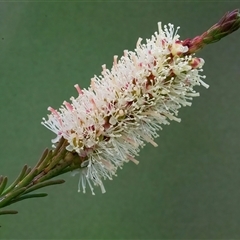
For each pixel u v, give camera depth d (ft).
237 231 1.24
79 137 0.64
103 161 0.65
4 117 1.24
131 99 0.64
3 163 1.21
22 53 1.27
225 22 0.63
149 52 0.64
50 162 0.64
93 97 0.64
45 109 1.26
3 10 1.26
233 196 1.27
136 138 0.66
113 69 0.65
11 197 0.61
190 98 0.65
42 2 1.30
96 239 1.22
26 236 1.20
